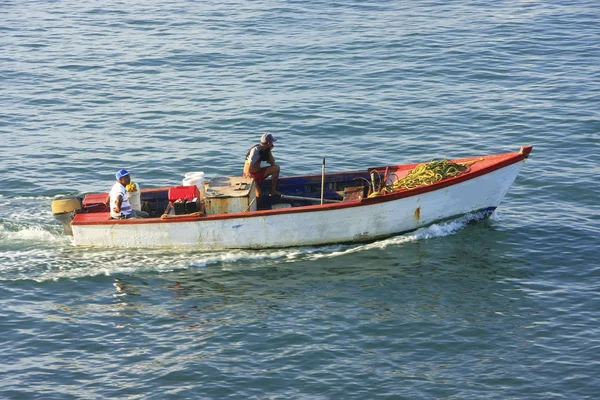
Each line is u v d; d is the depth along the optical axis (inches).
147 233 727.1
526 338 604.4
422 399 539.5
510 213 811.4
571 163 927.7
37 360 583.8
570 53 1328.7
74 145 997.2
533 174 900.0
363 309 645.9
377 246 748.6
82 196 855.1
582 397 538.9
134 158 959.0
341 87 1188.5
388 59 1312.7
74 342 605.3
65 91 1192.2
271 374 565.0
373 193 737.6
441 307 648.4
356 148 983.0
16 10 1686.8
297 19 1571.1
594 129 1019.3
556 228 778.2
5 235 767.7
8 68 1296.8
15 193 864.3
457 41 1397.6
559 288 674.2
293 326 621.9
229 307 651.5
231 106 1119.0
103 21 1587.1
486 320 628.4
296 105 1118.4
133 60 1332.4
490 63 1284.4
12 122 1073.5
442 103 1120.8
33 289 678.5
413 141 1000.2
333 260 725.9
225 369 570.9
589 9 1600.6
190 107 1120.2
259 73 1256.8
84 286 684.7
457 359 581.6
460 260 721.6
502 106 1104.8
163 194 780.6
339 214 728.3
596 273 696.4
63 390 551.2
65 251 740.7
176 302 660.7
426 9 1632.6
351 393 545.0
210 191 734.5
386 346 596.4
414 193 735.7
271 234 730.8
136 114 1098.7
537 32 1445.6
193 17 1603.1
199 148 984.9
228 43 1419.8
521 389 548.4
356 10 1635.1
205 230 725.9
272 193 785.6
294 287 681.0
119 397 543.8
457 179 745.0
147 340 607.2
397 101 1130.0
